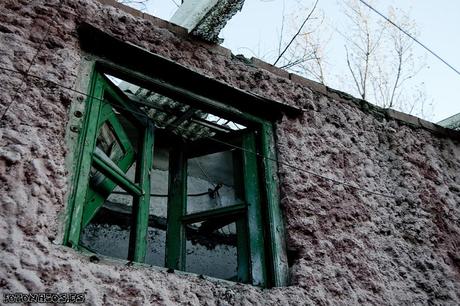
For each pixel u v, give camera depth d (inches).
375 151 161.6
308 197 132.4
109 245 184.7
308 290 114.5
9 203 86.0
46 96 102.7
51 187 93.0
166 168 200.1
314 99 158.7
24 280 80.1
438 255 147.9
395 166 163.0
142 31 131.1
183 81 132.6
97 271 89.7
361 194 145.3
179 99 133.3
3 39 105.1
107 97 122.5
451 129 190.9
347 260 127.4
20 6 112.5
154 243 196.1
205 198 208.1
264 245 122.4
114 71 121.8
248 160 138.7
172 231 136.3
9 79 100.0
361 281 125.7
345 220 135.4
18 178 89.5
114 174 112.4
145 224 116.7
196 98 134.0
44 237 87.4
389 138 169.8
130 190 118.3
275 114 145.6
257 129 144.0
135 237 111.8
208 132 159.2
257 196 130.2
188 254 207.9
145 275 96.1
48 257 85.4
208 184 211.0
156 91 130.0
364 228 137.9
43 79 104.5
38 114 99.3
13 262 80.8
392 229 144.4
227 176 207.5
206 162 205.8
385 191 152.9
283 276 117.3
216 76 139.4
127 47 121.7
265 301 106.9
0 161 89.0
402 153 168.1
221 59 144.0
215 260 213.5
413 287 134.8
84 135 106.7
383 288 128.2
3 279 78.7
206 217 134.6
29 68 104.0
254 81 147.4
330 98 163.9
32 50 107.2
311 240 124.9
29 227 86.0
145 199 121.0
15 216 85.6
